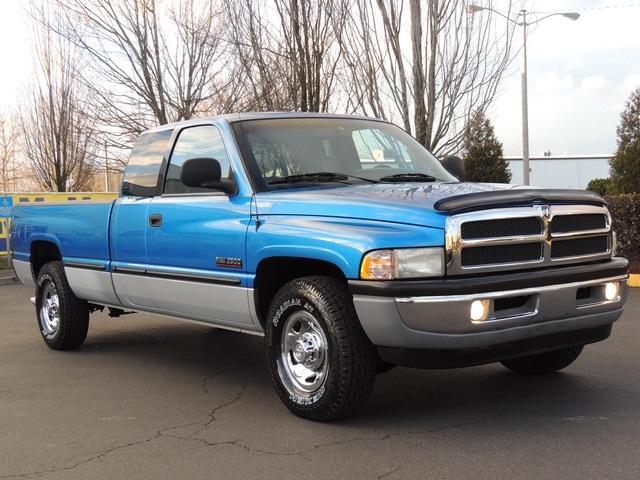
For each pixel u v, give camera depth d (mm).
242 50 14242
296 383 4891
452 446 4242
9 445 4504
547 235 4582
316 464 4031
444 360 4328
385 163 5863
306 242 4680
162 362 6840
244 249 5137
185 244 5656
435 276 4285
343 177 5500
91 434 4684
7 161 52812
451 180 5902
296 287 4785
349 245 4441
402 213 4426
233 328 5566
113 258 6500
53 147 24219
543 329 4555
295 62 12992
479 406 5043
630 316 8672
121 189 6613
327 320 4562
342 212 4664
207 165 5219
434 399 5258
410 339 4289
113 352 7340
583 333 4848
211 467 4043
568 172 56344
